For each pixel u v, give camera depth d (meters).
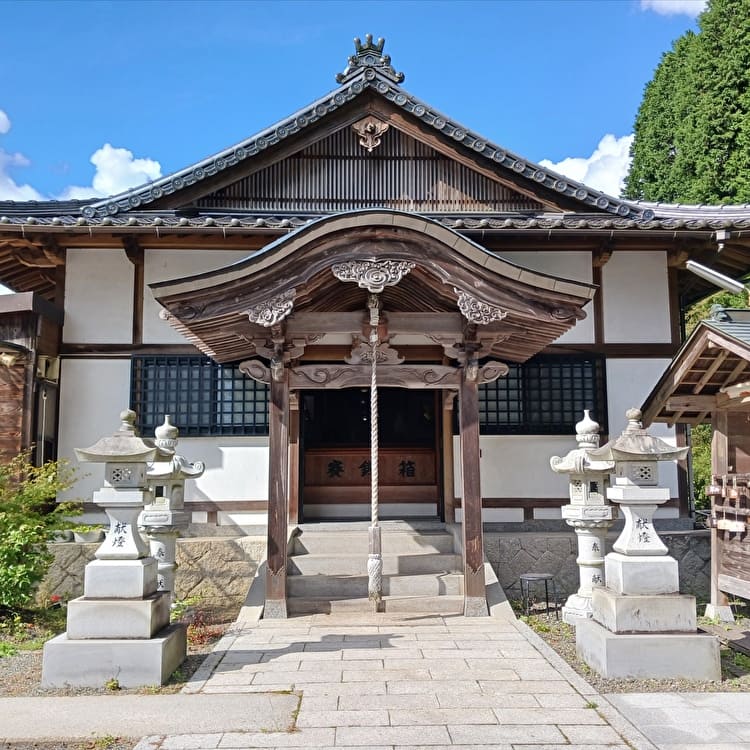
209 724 3.94
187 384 9.35
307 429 9.97
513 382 9.49
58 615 7.35
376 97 10.14
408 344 8.93
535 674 4.83
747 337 5.80
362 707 4.20
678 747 3.61
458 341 6.82
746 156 16.88
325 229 6.01
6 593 6.73
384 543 7.99
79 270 9.50
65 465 8.80
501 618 6.46
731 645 5.78
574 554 8.57
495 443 9.40
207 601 8.27
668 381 6.77
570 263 9.73
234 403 9.35
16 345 8.34
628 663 4.74
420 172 10.31
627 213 9.61
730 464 6.77
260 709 4.17
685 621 4.86
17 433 8.27
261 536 8.99
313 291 6.58
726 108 17.81
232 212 9.95
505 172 10.15
